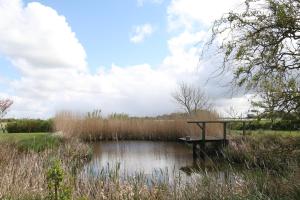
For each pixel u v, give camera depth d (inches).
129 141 812.0
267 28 174.7
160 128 829.2
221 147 522.9
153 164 469.4
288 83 176.2
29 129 865.5
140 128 846.5
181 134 791.7
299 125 189.9
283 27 169.3
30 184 252.8
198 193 227.9
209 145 570.9
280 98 176.9
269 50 175.2
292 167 222.4
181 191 234.4
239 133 582.2
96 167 416.8
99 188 250.8
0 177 247.0
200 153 543.8
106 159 517.7
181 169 420.2
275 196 202.8
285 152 210.8
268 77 178.2
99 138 831.1
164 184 250.8
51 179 163.9
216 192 221.1
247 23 178.1
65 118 799.7
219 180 251.9
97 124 829.8
